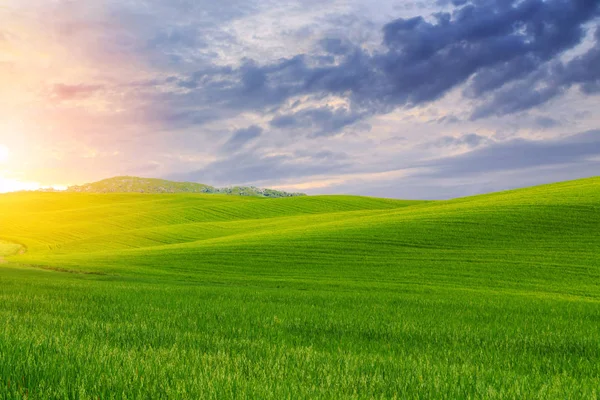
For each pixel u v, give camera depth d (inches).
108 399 169.3
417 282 1643.7
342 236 2504.9
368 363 269.3
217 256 2252.7
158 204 5994.1
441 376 241.3
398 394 204.4
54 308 515.2
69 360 219.6
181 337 336.2
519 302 934.4
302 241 2481.5
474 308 759.1
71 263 2096.5
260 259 2149.4
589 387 241.9
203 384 186.2
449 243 2215.8
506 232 2288.4
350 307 712.4
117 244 3440.0
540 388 231.3
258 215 4950.8
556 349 394.6
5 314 406.6
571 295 1412.4
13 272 1625.2
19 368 197.8
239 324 458.3
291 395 182.9
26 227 4379.9
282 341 355.9
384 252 2155.5
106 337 325.1
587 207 2497.5
